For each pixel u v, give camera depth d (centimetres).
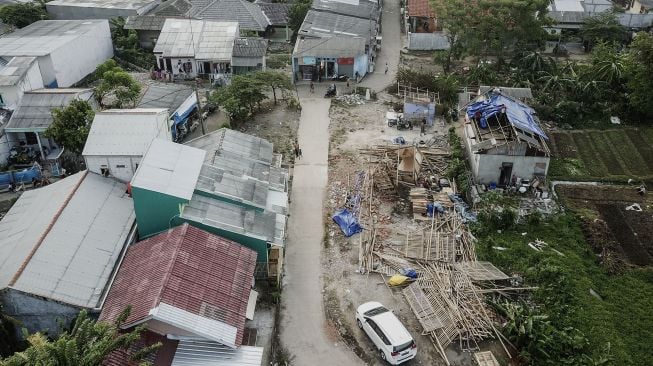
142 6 7931
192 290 2883
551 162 5022
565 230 4075
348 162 4931
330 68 6688
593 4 8144
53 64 5991
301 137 5406
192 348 2719
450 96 6075
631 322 3294
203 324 2739
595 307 3362
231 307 2905
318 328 3253
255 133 5447
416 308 3303
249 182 3856
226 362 2686
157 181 3384
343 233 4019
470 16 6675
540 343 2978
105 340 2319
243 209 3616
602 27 7419
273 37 8081
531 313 3164
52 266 3058
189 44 6725
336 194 4472
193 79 6681
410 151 4556
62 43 6197
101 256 3272
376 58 7481
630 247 3944
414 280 3538
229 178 3791
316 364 3020
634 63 5678
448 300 3328
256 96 5694
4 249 3278
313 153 5112
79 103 4553
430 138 5366
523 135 4503
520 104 5191
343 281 3584
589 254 3844
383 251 3809
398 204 4306
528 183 4484
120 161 3866
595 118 5791
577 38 7875
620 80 5997
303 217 4206
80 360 2223
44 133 4488
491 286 3478
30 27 6894
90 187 3741
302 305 3416
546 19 6788
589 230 4078
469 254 3759
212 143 4309
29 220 3519
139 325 2698
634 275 3669
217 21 7188
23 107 4872
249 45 6731
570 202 4447
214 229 3362
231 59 6562
